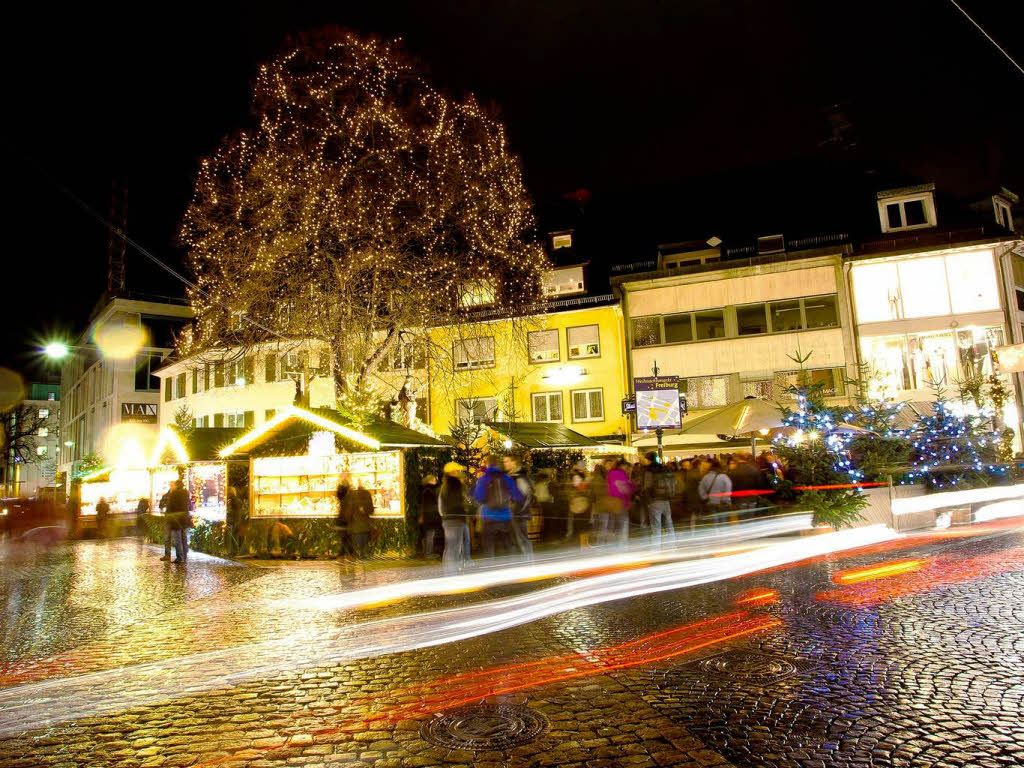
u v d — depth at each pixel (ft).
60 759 14.34
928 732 13.67
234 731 15.57
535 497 55.93
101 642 25.57
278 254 67.62
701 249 109.09
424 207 71.05
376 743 14.52
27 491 262.47
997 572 29.96
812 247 102.89
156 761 14.07
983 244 92.48
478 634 23.76
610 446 82.99
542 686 17.71
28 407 224.94
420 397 111.86
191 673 20.62
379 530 49.47
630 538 45.73
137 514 84.94
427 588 33.71
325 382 119.44
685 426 57.16
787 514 43.93
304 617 28.71
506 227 75.25
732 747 13.44
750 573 33.32
